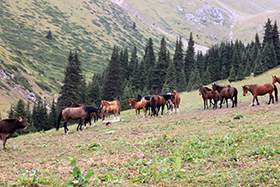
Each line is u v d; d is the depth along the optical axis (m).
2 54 104.94
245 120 13.05
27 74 106.38
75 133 17.23
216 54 79.75
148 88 70.62
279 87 32.97
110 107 23.02
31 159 10.38
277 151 7.09
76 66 46.56
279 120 11.61
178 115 20.38
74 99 46.81
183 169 6.69
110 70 62.16
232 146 8.17
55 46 184.12
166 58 77.88
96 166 8.03
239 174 6.01
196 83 66.25
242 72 66.19
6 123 12.71
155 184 6.01
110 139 12.66
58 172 7.69
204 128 12.52
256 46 82.56
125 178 6.68
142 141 11.09
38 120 50.78
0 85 75.44
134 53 79.38
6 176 7.34
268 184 5.25
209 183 5.68
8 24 189.50
